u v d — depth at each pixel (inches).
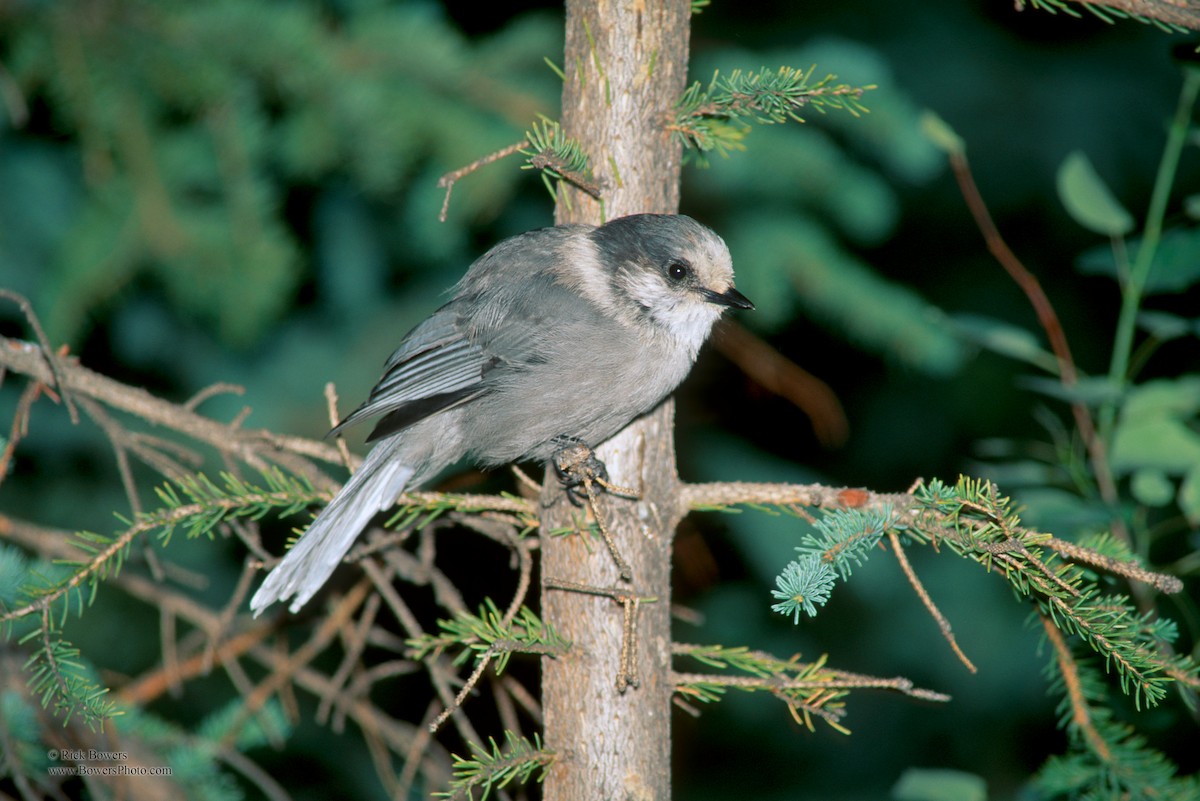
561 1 410.9
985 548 219.1
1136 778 253.3
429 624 409.1
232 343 355.3
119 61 327.9
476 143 343.9
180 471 287.9
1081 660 263.0
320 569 278.1
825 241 374.9
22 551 360.2
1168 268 309.6
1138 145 481.7
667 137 257.1
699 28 434.0
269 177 379.6
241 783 388.5
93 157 331.9
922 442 478.0
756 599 440.5
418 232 370.0
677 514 254.2
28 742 277.1
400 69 340.8
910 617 446.3
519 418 311.9
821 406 402.6
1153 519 406.0
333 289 418.0
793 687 236.5
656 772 238.1
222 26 326.6
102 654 409.1
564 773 237.1
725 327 371.9
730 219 377.1
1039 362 321.7
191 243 338.3
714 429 444.8
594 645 239.6
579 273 313.6
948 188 486.3
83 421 402.3
